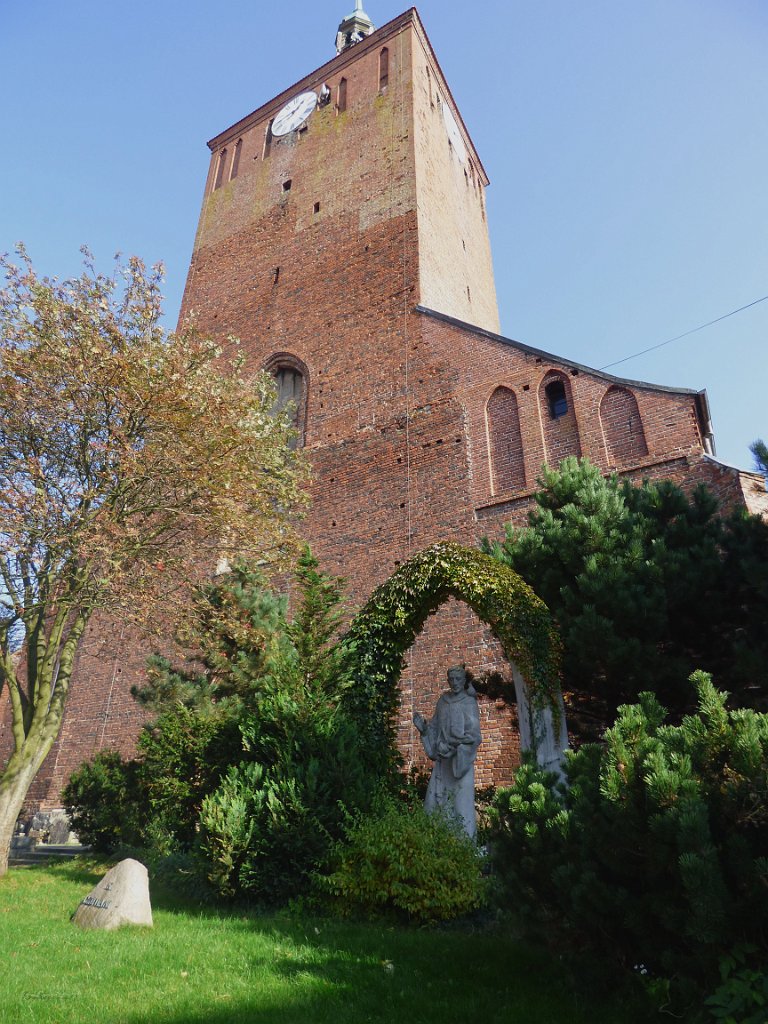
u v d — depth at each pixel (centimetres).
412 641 989
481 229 2973
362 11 3559
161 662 1326
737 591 895
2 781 1130
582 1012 444
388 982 503
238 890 803
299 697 930
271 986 495
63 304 1262
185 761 1120
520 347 1678
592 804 461
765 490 1247
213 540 1435
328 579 1170
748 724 423
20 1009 442
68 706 2034
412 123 2405
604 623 870
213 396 1305
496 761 1275
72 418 1237
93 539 1101
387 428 1812
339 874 742
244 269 2578
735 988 375
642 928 425
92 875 1117
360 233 2295
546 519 1045
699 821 389
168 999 464
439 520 1588
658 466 1358
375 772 895
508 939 620
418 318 1941
